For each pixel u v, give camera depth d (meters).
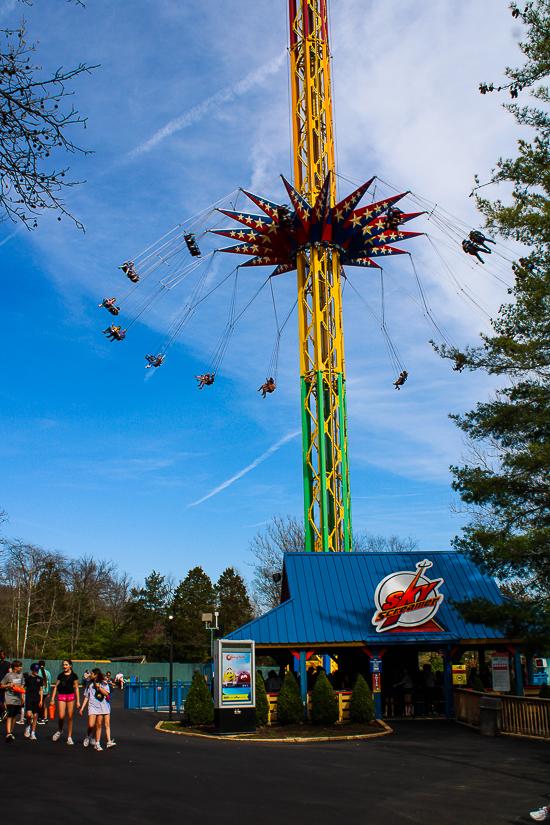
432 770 16.41
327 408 38.72
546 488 23.16
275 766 16.66
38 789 12.33
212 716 26.97
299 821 11.03
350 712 26.75
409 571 30.06
